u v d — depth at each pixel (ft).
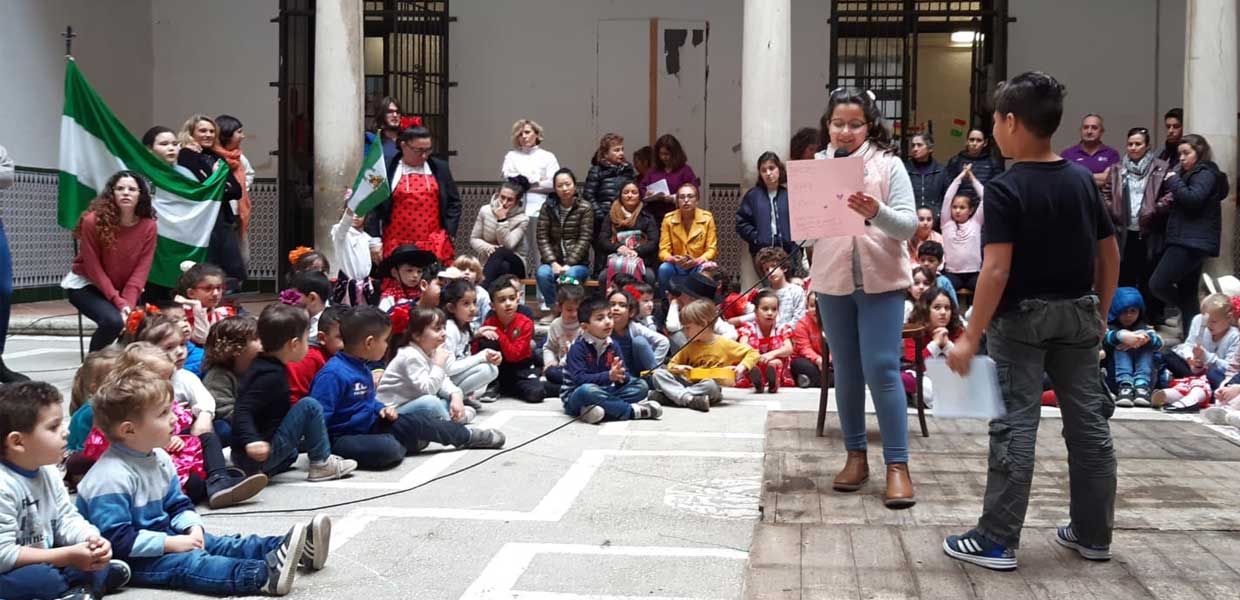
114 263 26.76
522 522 16.61
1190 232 32.48
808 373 29.14
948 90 55.01
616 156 37.14
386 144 33.71
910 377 25.11
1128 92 44.98
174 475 14.66
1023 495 13.65
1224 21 34.55
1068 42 45.11
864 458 17.81
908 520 15.94
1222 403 25.36
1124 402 26.68
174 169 29.99
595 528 16.30
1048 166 13.55
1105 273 14.03
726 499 17.89
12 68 42.52
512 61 47.52
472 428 21.54
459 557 14.97
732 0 46.78
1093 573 13.61
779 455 20.24
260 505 17.52
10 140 42.68
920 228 32.94
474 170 47.75
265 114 48.42
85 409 17.08
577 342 25.16
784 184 34.55
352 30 36.06
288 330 18.78
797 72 46.44
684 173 38.24
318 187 36.11
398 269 28.40
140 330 18.12
